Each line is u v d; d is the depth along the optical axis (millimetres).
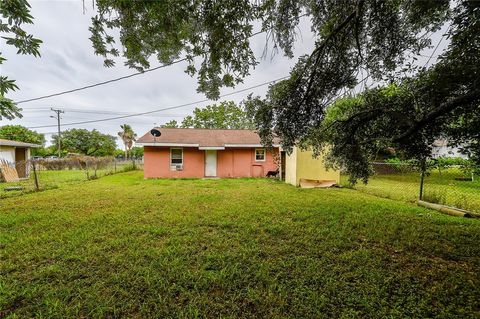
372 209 5613
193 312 2086
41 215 5059
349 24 3432
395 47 3549
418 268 2850
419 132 3785
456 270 2807
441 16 2977
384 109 3842
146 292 2371
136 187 9305
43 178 12891
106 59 2783
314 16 3490
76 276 2662
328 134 4859
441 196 6570
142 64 2990
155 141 12594
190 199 6809
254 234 3945
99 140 40125
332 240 3676
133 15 2430
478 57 2686
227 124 26953
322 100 4258
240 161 13812
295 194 7738
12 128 29984
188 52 3076
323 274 2689
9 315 2066
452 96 3248
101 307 2145
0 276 2658
